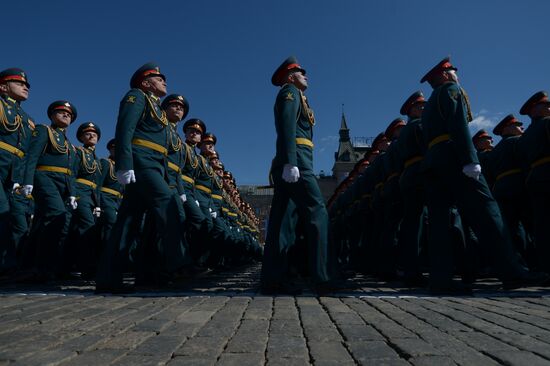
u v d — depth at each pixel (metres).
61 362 1.97
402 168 6.33
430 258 4.70
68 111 6.84
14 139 5.81
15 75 5.92
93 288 5.66
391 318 3.05
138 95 5.01
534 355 2.05
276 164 4.83
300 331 2.64
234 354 2.12
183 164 6.59
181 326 2.79
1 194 5.54
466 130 4.50
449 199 4.83
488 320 2.94
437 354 2.09
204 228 7.86
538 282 4.57
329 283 4.45
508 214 6.78
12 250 5.57
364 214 8.37
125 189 5.09
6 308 3.54
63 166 6.68
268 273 4.71
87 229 7.75
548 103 5.88
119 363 1.97
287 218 4.94
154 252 5.93
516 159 6.61
